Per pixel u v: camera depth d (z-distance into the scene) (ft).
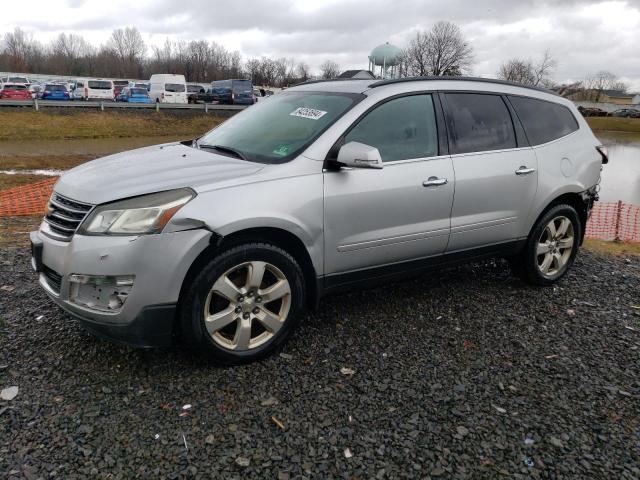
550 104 15.57
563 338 12.39
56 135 94.73
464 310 13.73
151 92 142.10
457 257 13.57
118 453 7.99
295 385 9.96
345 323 12.69
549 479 7.86
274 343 10.84
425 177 12.27
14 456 7.80
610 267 18.16
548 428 9.00
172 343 10.54
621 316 13.82
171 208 9.34
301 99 13.29
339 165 11.09
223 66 320.29
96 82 140.46
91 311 9.41
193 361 10.62
